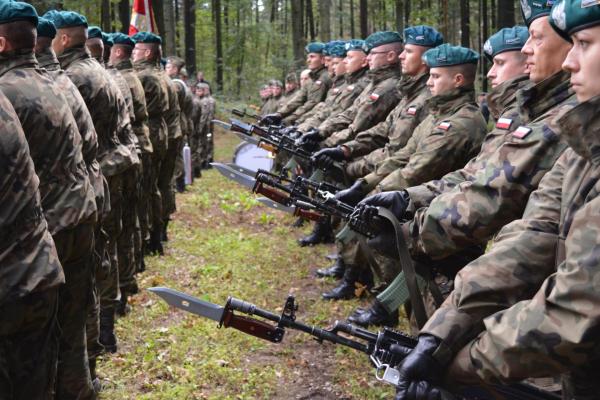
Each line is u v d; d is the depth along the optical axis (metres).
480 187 2.42
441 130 3.78
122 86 5.43
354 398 3.81
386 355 2.04
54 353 2.49
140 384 3.87
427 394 1.81
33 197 2.27
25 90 2.65
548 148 2.31
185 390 3.78
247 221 8.57
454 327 1.89
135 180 4.73
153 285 5.68
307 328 2.30
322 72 9.27
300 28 21.19
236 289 5.66
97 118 4.09
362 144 5.15
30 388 2.38
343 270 6.04
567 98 2.36
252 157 11.02
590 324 1.46
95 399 3.19
